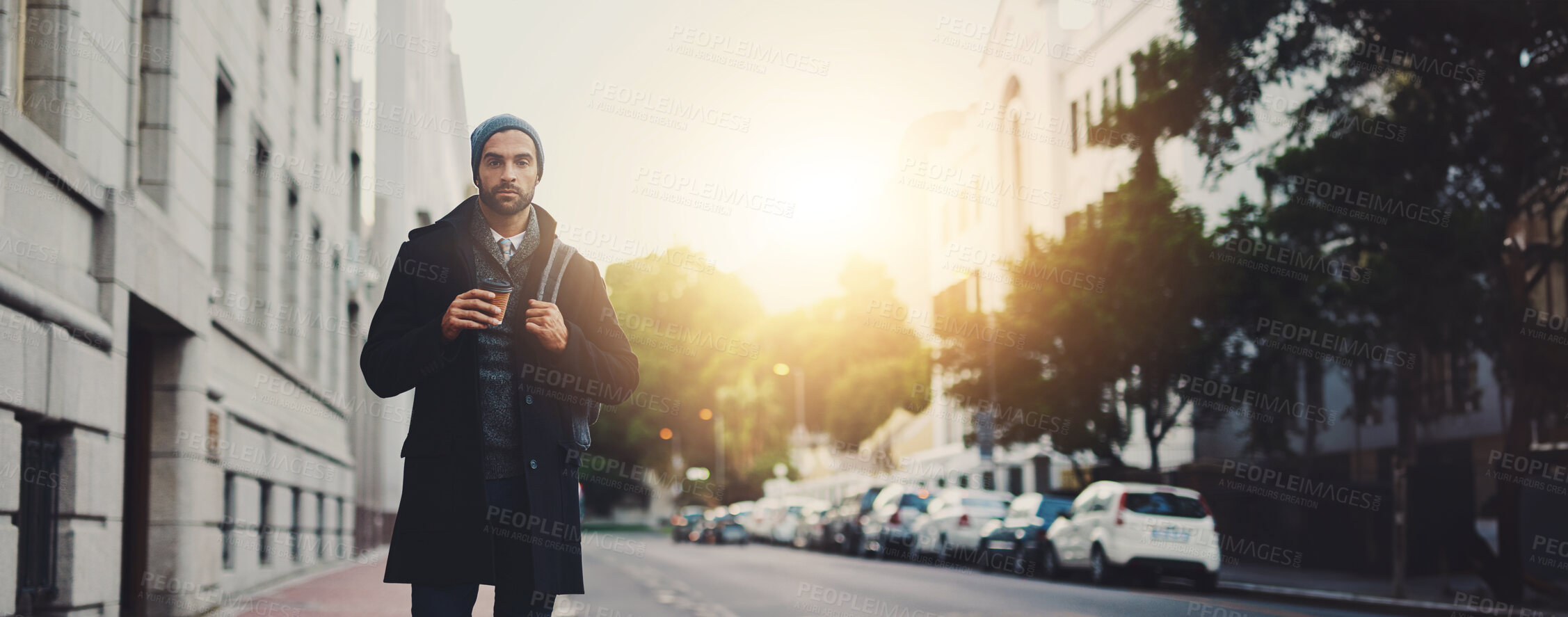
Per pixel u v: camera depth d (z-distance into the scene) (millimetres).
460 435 3115
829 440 59719
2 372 7812
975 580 19750
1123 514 19062
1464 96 15320
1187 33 16422
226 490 14734
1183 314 22938
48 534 9000
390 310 3250
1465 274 15992
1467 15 14562
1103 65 38438
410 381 3078
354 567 22844
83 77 9648
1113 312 24562
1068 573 21750
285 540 18281
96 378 9578
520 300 3260
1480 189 16438
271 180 17391
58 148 8828
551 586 3139
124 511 12148
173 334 12406
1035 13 42969
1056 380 26594
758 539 49656
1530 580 15945
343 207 24531
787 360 62438
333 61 23188
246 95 15617
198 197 13164
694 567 25094
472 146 3328
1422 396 26609
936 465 53938
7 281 7816
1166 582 21453
